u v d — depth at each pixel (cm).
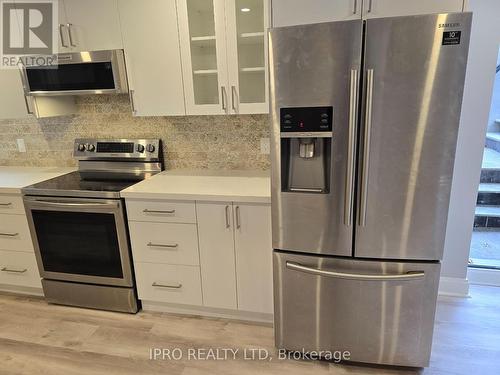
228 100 216
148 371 192
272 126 166
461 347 203
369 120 152
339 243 173
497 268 263
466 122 220
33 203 230
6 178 260
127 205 220
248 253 212
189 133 262
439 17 139
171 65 218
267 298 219
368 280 172
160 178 243
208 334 221
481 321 225
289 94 160
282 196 174
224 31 206
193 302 231
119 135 274
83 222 228
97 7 216
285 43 154
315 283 182
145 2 210
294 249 181
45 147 292
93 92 229
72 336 222
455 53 142
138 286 237
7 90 245
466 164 227
